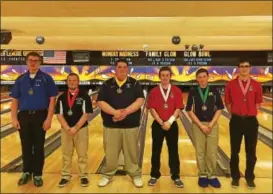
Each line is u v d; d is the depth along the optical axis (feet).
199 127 12.18
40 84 12.01
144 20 16.46
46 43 27.12
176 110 12.11
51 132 21.53
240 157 15.89
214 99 12.25
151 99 12.30
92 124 24.98
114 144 12.26
